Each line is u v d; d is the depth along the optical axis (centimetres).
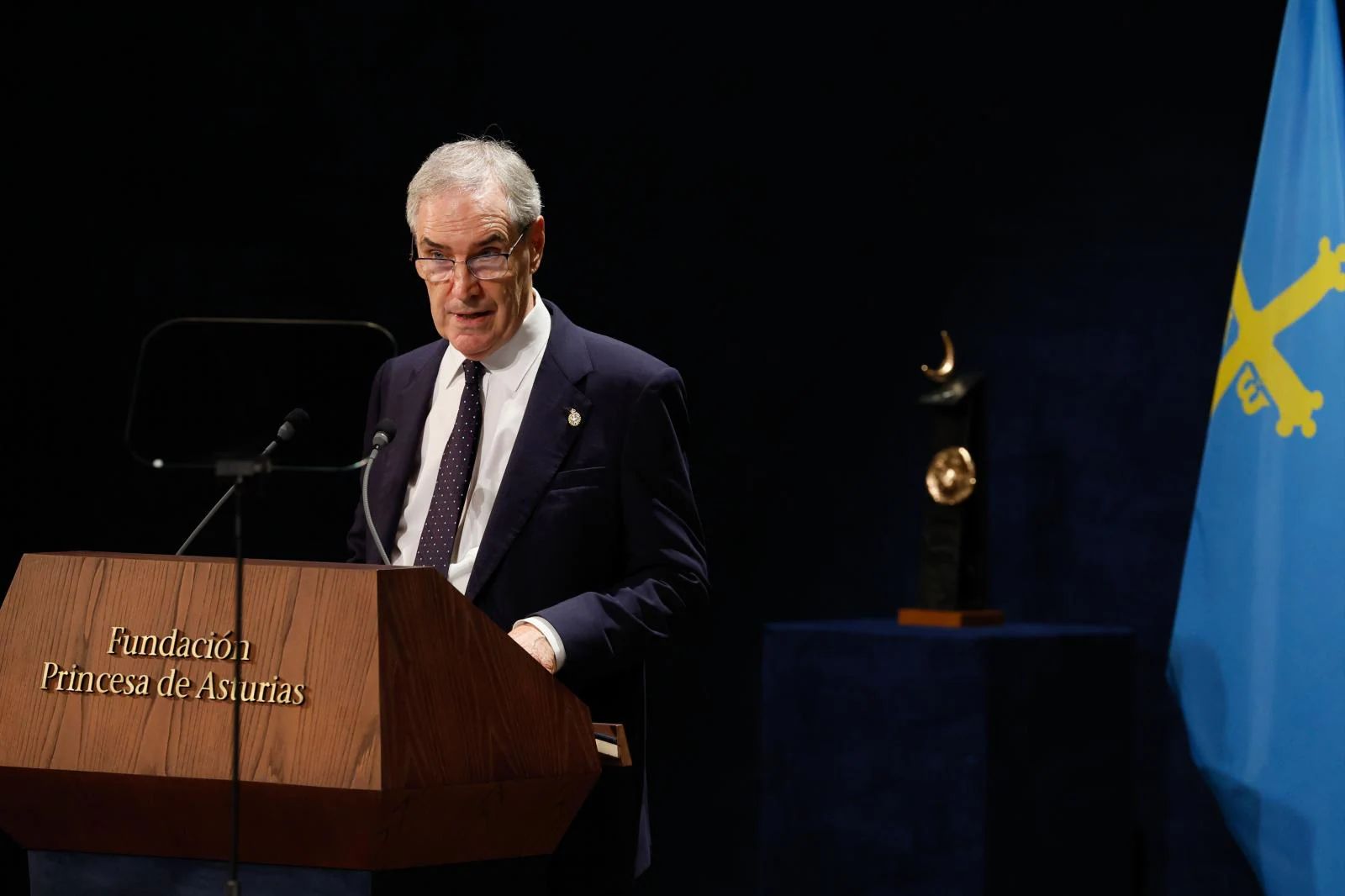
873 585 1612
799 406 1642
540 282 1644
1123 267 1514
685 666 1633
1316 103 1197
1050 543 1545
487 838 620
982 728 1309
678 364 1648
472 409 841
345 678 572
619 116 1655
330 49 1634
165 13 1627
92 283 1599
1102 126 1527
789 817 1416
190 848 607
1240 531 1209
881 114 1620
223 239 1616
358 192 1627
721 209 1652
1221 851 1438
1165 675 1475
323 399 1606
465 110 1642
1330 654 1145
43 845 629
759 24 1648
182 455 1589
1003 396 1572
